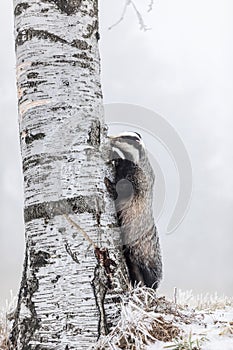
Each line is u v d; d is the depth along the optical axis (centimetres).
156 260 646
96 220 512
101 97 557
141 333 476
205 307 708
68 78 535
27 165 527
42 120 527
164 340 473
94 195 518
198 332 487
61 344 479
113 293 501
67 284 491
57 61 536
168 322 496
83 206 509
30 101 534
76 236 501
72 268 493
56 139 521
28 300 501
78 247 499
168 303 546
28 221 518
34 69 536
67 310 486
